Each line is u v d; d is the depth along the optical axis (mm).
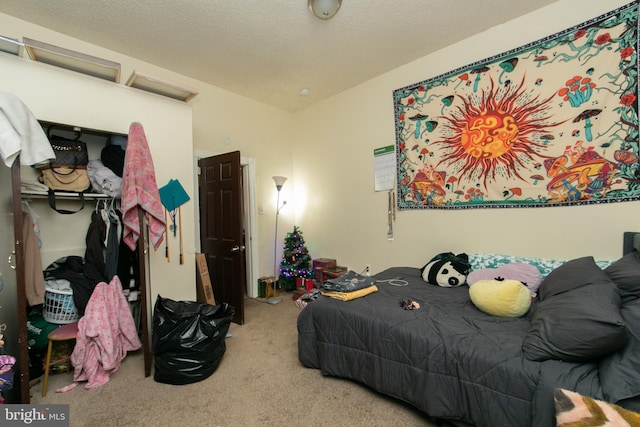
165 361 1946
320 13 2174
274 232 4324
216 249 3406
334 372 1962
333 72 3320
